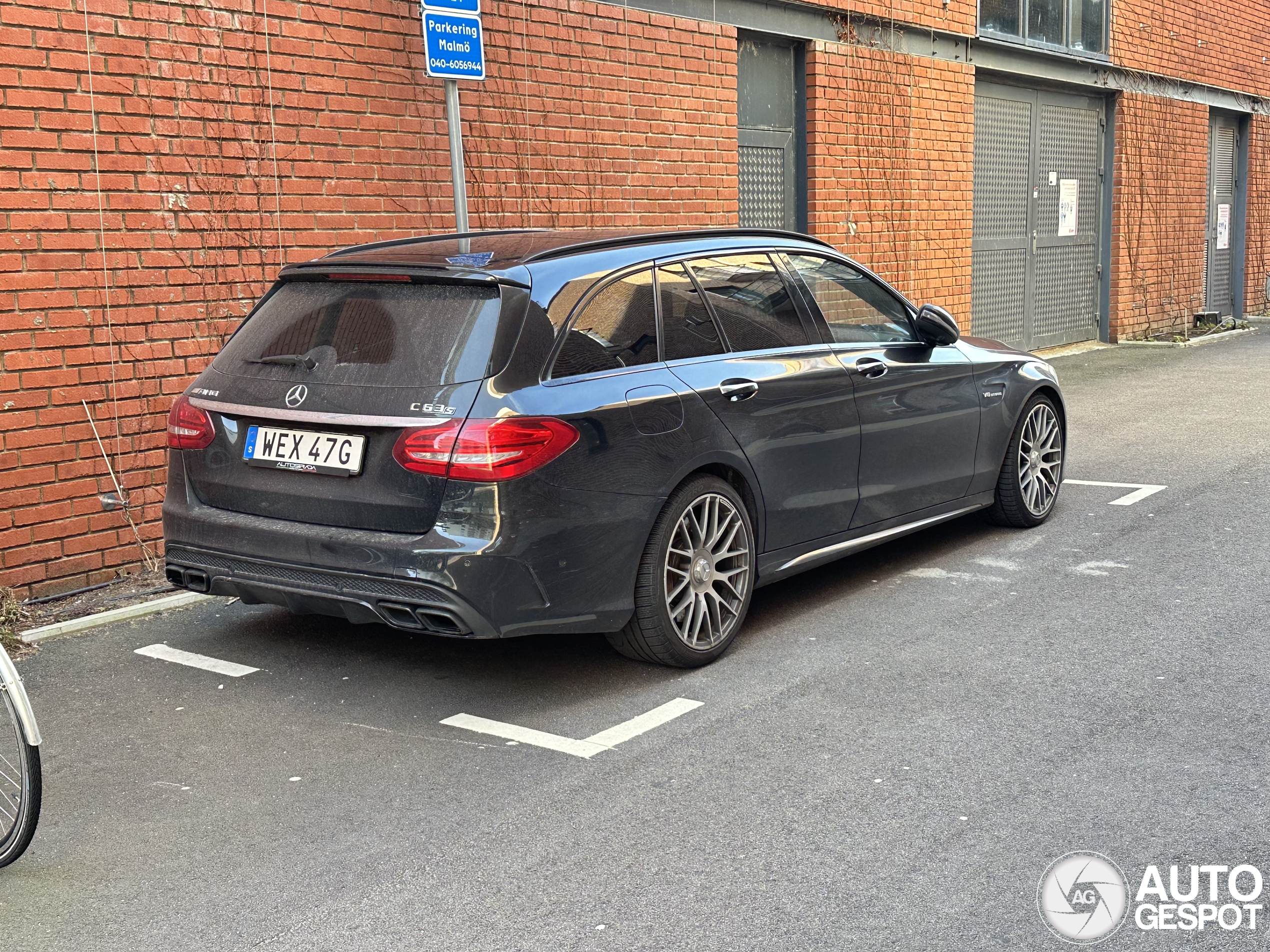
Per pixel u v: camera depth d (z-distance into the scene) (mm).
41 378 5836
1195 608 5211
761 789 3670
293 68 6820
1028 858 3195
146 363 6238
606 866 3254
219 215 6512
